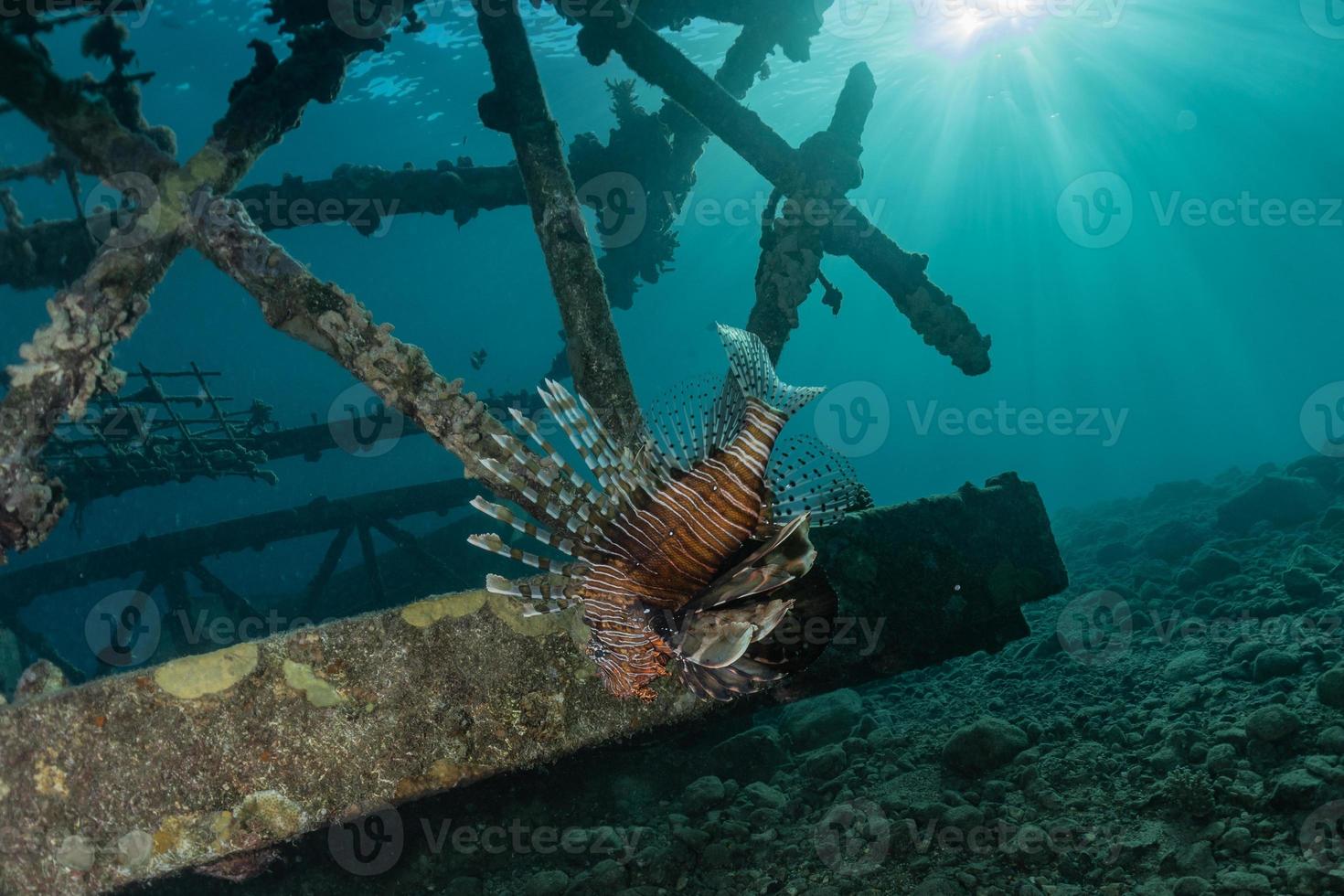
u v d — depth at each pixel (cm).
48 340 446
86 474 1088
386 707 404
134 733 377
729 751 651
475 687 416
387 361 480
